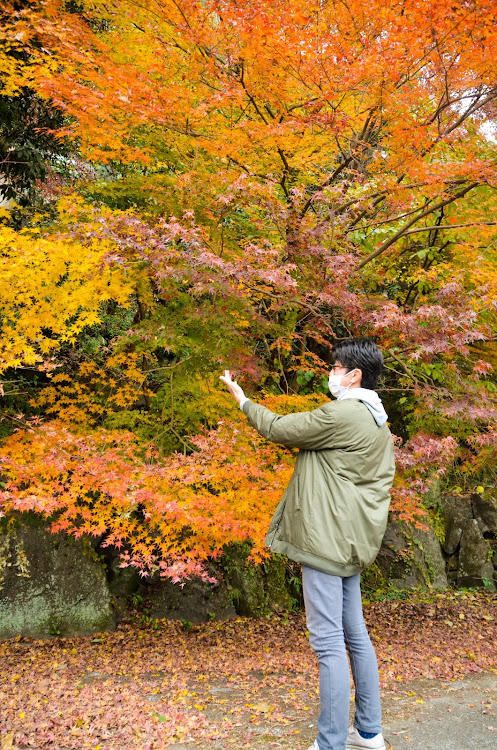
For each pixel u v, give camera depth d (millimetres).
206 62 4539
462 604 7301
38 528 5445
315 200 4582
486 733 2609
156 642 5387
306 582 2039
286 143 4668
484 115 5344
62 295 3900
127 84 4070
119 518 3887
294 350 6703
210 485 4336
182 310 4539
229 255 4211
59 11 4641
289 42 4355
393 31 4410
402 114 4816
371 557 2033
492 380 6863
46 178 6469
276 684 3951
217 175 4508
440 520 8445
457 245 5668
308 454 2129
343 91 4660
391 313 4047
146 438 5320
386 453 2166
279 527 2154
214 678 4207
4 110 5727
